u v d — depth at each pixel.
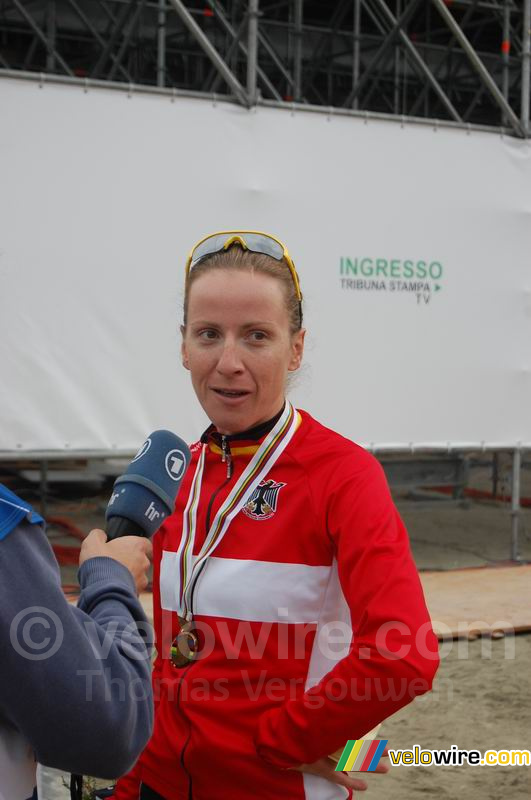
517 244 6.60
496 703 4.27
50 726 1.20
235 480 1.85
